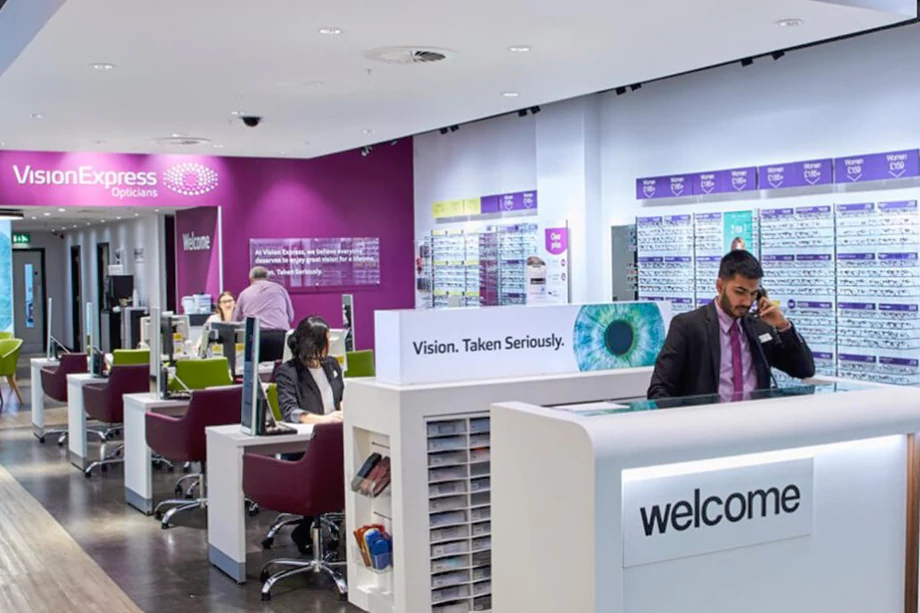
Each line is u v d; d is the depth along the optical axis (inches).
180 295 595.2
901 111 324.2
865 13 243.9
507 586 119.8
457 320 176.7
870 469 129.6
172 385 288.7
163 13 229.8
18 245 897.5
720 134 391.5
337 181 573.0
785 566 122.0
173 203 530.3
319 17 236.4
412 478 169.2
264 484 205.0
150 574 222.4
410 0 222.5
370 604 183.2
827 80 347.9
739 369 152.5
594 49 278.5
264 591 203.5
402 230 593.6
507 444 119.0
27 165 493.0
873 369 331.9
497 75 314.0
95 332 352.5
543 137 472.4
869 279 331.6
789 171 357.7
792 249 355.9
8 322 705.0
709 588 115.5
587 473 104.8
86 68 289.1
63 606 201.0
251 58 280.7
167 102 349.1
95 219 680.4
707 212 395.5
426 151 582.6
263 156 524.4
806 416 120.3
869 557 130.0
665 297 410.6
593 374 185.5
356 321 582.2
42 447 394.9
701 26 253.6
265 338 383.6
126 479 295.4
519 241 494.3
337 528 239.9
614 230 445.1
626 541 108.7
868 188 336.5
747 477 117.8
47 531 261.9
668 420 110.6
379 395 174.6
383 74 308.0
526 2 226.8
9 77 301.4
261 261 553.0
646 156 428.1
